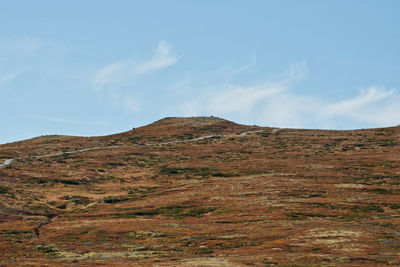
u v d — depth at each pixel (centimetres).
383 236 6538
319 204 9750
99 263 5459
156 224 8625
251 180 12950
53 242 7150
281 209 9331
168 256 5959
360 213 8962
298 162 15475
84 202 11931
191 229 7925
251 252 5872
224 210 9694
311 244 6153
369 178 12681
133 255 6075
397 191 10950
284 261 5106
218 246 6469
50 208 11162
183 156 17525
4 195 11494
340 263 4947
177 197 11581
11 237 7519
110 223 8931
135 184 13962
